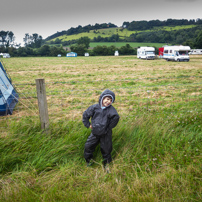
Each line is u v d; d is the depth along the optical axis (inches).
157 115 205.2
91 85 469.4
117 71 790.5
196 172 111.1
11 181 107.3
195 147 137.6
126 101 311.1
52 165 122.8
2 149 129.5
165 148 137.3
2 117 241.9
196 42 3245.6
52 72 805.9
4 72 314.3
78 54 3577.8
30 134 146.3
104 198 94.3
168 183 102.3
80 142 140.0
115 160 126.3
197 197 94.3
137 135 150.8
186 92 374.3
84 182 109.3
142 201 90.7
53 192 97.2
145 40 6294.3
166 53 1414.9
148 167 119.0
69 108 285.0
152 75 640.4
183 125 177.5
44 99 146.6
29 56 3914.9
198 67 882.8
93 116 120.6
